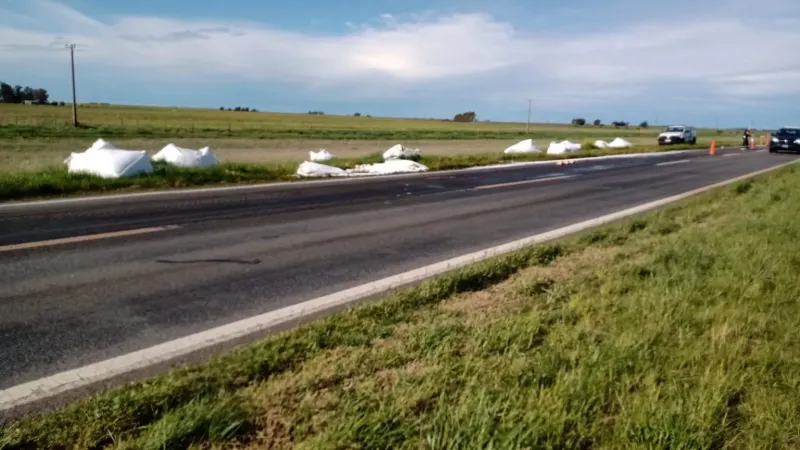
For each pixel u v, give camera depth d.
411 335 3.61
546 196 12.31
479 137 68.12
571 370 3.09
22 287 4.74
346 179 14.88
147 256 5.96
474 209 10.14
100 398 2.72
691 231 7.48
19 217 8.03
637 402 2.71
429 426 2.50
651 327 3.71
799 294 4.60
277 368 3.13
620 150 33.75
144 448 2.33
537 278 5.13
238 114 147.00
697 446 2.41
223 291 4.80
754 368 3.16
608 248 6.60
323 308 4.43
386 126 105.06
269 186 12.77
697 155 31.83
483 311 4.20
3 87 143.25
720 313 4.06
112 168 12.30
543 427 2.47
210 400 2.74
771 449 2.45
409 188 13.16
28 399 2.88
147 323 4.00
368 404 2.69
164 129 56.50
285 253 6.30
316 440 2.37
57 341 3.63
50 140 36.62
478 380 2.96
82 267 5.43
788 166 20.73
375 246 6.81
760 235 6.96
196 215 8.66
